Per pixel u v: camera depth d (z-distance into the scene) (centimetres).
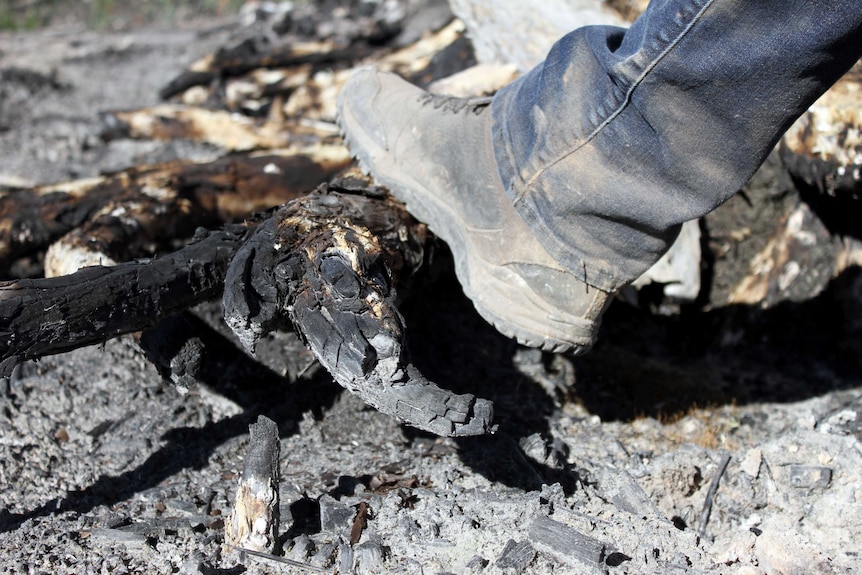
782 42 139
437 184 182
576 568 148
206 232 179
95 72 428
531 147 165
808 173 220
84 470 181
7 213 227
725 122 149
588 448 191
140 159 323
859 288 224
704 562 153
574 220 164
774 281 240
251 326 157
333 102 330
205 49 444
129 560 153
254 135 310
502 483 173
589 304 171
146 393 204
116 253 217
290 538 158
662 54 145
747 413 208
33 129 354
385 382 148
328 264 153
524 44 276
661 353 235
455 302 231
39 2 567
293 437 191
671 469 179
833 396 212
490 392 209
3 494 174
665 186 159
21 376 205
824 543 167
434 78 308
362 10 427
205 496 172
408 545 155
